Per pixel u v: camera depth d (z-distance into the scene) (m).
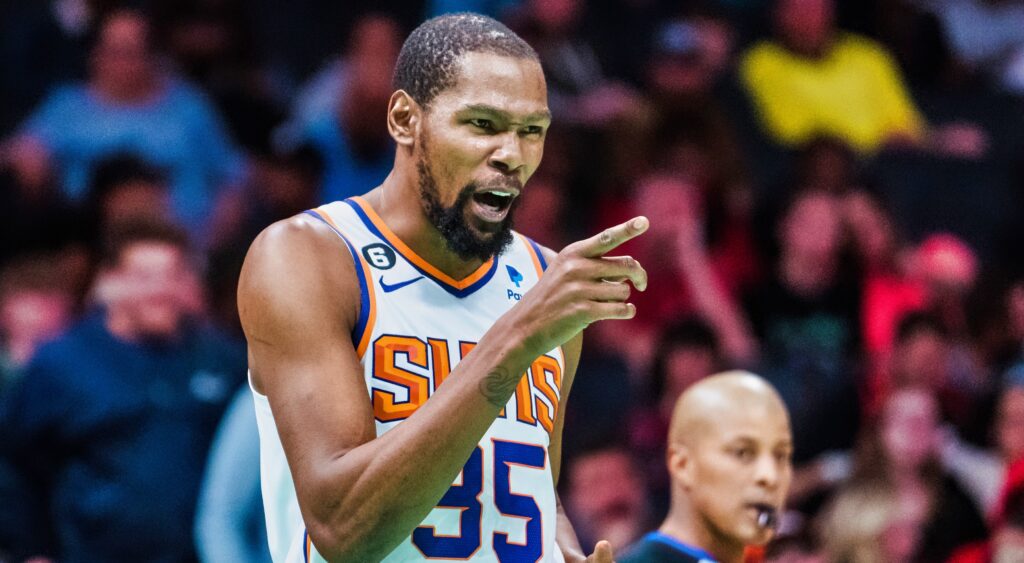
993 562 12.76
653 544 9.61
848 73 22.12
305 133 18.80
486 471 6.63
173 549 12.41
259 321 6.36
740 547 9.60
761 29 23.25
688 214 18.19
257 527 12.35
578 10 22.05
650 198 18.14
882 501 14.09
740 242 19.05
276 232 6.55
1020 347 18.66
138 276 12.88
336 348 6.32
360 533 5.86
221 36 20.55
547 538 6.81
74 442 12.52
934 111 23.20
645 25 22.30
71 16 20.83
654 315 17.86
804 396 16.14
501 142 6.35
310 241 6.55
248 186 18.67
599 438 13.88
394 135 6.68
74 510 12.41
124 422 12.56
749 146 21.81
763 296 18.30
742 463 9.46
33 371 12.63
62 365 12.58
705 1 23.08
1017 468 12.82
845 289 18.31
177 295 13.00
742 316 18.38
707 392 9.66
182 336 13.09
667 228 18.08
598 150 19.64
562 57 20.62
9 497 12.37
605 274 5.83
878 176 21.56
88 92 19.22
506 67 6.38
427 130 6.45
